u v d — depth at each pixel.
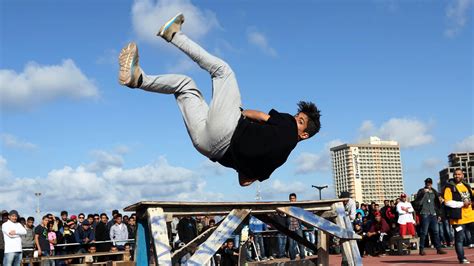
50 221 14.90
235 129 4.39
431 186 16.17
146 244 5.36
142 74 4.32
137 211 5.39
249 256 15.60
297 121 4.84
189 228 13.33
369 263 13.95
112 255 15.31
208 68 4.38
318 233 7.28
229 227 5.56
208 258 5.31
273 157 4.50
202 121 4.48
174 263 6.21
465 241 19.09
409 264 13.03
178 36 4.37
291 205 6.31
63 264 15.01
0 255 12.63
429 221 15.96
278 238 16.28
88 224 15.69
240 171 4.58
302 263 7.38
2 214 12.74
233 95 4.38
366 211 20.19
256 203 5.80
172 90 4.52
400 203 17.39
